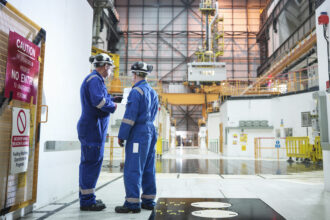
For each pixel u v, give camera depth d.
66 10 3.66
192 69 27.38
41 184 2.99
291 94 15.29
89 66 4.61
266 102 16.53
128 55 36.56
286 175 6.72
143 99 2.91
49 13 3.17
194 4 37.78
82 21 4.29
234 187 4.62
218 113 25.55
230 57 36.72
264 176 6.46
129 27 37.19
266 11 34.28
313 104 6.38
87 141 2.90
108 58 3.05
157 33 36.94
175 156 16.09
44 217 2.56
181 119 40.91
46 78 3.11
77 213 2.73
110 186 4.68
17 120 2.40
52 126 3.24
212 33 31.17
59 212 2.77
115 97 3.45
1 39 2.17
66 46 3.66
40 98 2.86
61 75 3.51
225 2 37.88
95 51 16.45
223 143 18.06
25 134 2.54
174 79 36.34
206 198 3.59
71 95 3.84
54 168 3.29
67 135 3.69
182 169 8.23
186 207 3.04
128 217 2.58
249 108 16.77
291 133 15.01
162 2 37.81
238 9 37.81
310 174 6.98
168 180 5.59
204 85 28.22
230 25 37.41
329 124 4.05
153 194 3.00
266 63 31.67
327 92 4.08
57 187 3.38
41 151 2.98
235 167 9.04
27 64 2.56
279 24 28.67
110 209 2.94
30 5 2.74
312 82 17.42
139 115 2.91
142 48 36.75
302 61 21.56
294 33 22.80
